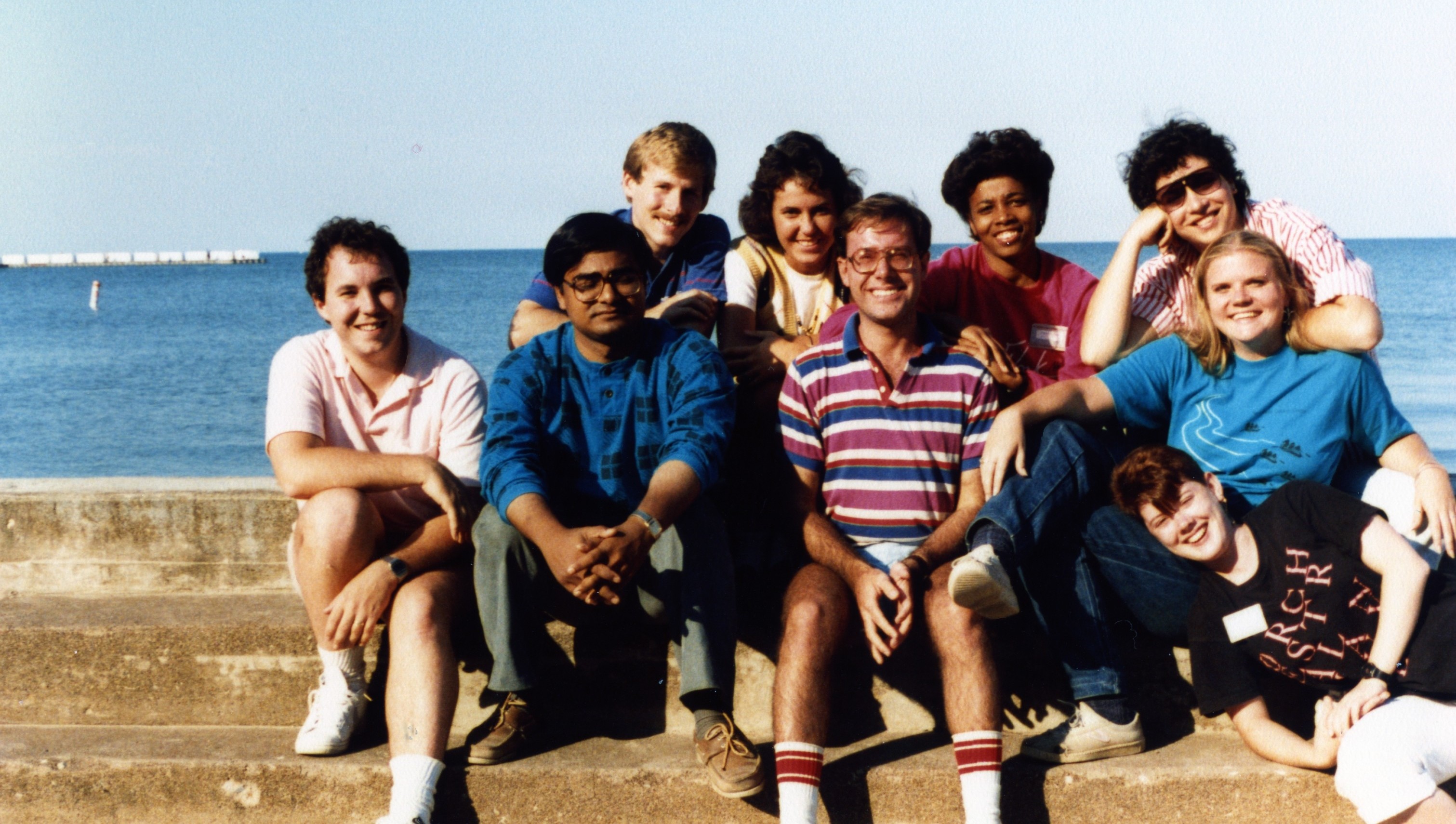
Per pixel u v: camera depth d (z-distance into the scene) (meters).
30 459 16.19
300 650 3.05
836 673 3.00
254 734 3.00
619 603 2.62
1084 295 3.45
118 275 103.56
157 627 3.07
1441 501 2.76
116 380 25.31
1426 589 2.58
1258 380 2.98
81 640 3.08
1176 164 3.17
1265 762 2.68
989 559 2.52
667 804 2.68
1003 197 3.30
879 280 2.82
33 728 3.08
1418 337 30.05
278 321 42.25
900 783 2.67
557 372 2.92
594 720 3.05
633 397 2.91
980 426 2.93
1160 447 2.75
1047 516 2.74
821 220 3.35
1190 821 2.64
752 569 3.03
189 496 3.47
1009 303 3.49
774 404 3.25
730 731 2.61
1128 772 2.65
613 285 2.76
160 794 2.78
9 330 39.16
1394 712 2.46
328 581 2.75
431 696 2.62
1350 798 2.45
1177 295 3.44
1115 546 2.82
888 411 2.92
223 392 23.41
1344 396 2.91
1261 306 2.87
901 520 2.90
